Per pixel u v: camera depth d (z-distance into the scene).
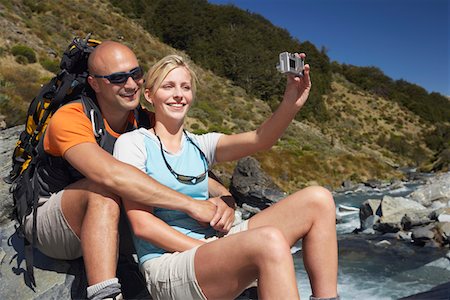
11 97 18.16
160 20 54.75
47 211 2.69
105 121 2.85
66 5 41.91
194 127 30.59
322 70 67.88
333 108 62.50
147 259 2.51
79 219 2.57
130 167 2.41
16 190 2.88
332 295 2.43
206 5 59.69
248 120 39.28
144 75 2.91
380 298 5.96
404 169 42.38
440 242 8.55
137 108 3.07
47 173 2.71
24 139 2.96
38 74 25.89
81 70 2.88
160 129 2.77
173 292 2.35
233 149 3.04
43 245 2.86
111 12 49.50
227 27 57.44
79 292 2.90
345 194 22.42
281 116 2.92
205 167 2.84
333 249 2.47
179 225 2.62
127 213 2.48
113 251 2.38
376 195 21.62
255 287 3.23
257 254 2.06
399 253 8.15
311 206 2.47
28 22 33.22
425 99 76.31
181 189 2.66
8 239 3.33
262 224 2.59
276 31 65.75
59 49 32.50
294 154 27.64
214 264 2.19
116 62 2.67
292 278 2.03
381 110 68.06
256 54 51.59
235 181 16.31
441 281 6.59
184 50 53.50
